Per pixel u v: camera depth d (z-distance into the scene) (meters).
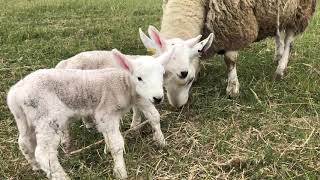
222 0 1.25
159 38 1.11
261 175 0.95
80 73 0.99
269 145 1.05
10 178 0.98
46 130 0.92
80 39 1.96
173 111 1.28
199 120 1.22
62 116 0.95
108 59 1.15
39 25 2.28
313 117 1.21
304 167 0.98
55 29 2.15
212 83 1.45
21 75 1.50
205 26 1.28
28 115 0.93
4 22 2.31
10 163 1.03
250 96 1.33
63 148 1.08
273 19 1.37
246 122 1.18
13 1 3.09
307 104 1.27
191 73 1.17
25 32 2.05
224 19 1.26
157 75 0.97
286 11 1.39
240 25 1.28
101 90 0.98
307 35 1.94
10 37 1.97
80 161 1.03
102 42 1.89
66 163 1.03
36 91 0.92
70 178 0.96
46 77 0.94
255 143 1.08
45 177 0.98
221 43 1.30
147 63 0.98
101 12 2.66
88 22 2.35
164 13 1.29
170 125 1.21
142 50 1.78
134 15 2.60
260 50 1.77
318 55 1.67
